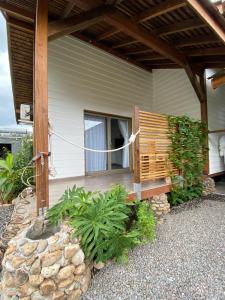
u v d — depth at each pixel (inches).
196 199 237.6
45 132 121.3
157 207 183.9
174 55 210.7
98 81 258.8
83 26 146.5
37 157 117.5
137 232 124.0
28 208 140.0
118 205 122.1
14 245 96.3
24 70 260.5
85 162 252.2
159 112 320.5
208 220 172.7
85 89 246.2
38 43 121.7
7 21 179.2
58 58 222.8
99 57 259.3
